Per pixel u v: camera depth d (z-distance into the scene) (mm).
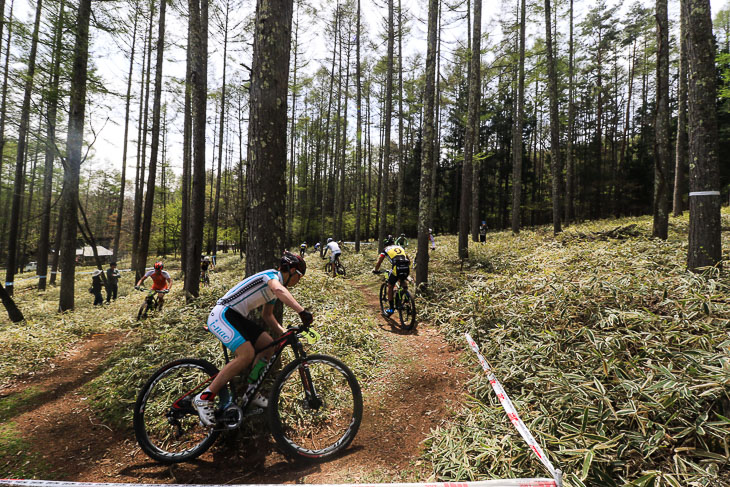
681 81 14703
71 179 9211
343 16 21188
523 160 33531
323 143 33125
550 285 4949
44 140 8305
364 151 35438
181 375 3842
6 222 14641
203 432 3096
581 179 30922
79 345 6078
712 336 3061
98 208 46375
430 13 8031
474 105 10953
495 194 34906
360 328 5766
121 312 8586
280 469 2711
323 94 28188
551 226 21250
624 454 2371
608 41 24375
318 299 7770
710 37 4660
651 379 2738
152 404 3438
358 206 20484
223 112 21281
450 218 35062
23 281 20562
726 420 2252
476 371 4145
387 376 4305
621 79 29578
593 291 4426
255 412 2898
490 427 3025
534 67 16969
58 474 2654
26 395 4078
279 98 3611
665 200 9047
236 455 2871
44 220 16125
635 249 7066
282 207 3678
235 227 36094
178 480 2586
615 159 32312
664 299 3783
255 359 2928
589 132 32656
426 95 8109
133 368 4316
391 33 16609
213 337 4957
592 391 2830
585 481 2258
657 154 9055
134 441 3104
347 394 3768
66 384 4387
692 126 4789
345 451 2951
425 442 3012
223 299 2875
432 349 5191
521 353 3957
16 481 2352
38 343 5789
